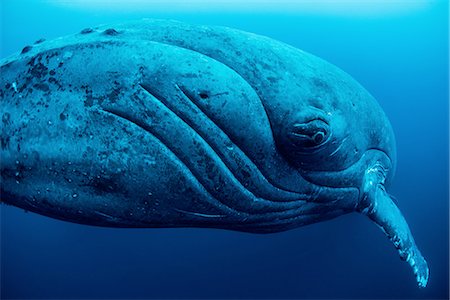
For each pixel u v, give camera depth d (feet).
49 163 11.74
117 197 11.79
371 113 17.78
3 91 12.34
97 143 11.40
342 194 16.52
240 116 12.19
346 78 16.97
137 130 11.43
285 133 12.94
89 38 12.64
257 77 13.07
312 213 16.47
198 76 11.81
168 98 11.57
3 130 12.14
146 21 13.96
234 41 13.56
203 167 12.00
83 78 11.66
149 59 11.73
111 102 11.41
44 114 11.72
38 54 12.37
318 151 13.69
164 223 12.83
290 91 13.30
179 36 13.23
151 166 11.48
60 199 12.03
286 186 14.10
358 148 16.46
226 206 13.00
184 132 11.67
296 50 15.66
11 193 12.82
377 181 18.80
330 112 14.25
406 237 18.60
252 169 12.95
